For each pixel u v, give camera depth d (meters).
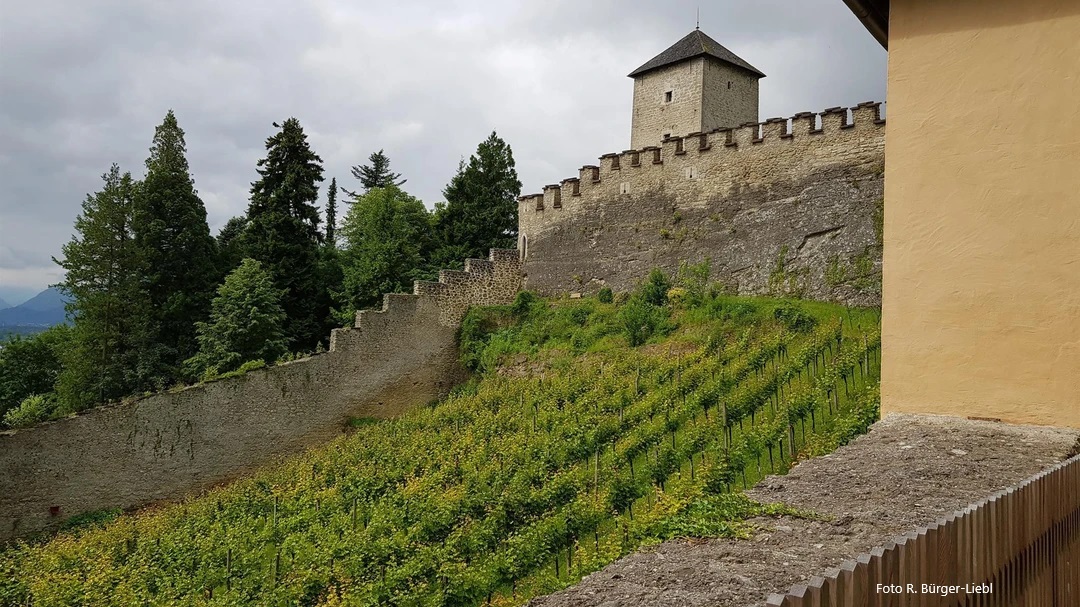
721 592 4.88
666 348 27.50
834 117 27.58
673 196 32.03
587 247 34.59
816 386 19.95
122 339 37.50
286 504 23.47
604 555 13.32
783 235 28.25
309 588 16.36
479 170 49.84
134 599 18.12
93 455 26.88
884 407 10.04
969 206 9.58
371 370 32.84
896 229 10.07
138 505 27.44
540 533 15.87
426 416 29.75
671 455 18.12
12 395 42.28
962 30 9.73
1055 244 9.02
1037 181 9.17
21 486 25.61
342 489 23.61
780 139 29.00
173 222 40.91
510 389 28.95
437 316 34.72
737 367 22.50
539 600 5.20
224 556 19.73
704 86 40.16
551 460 20.56
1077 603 6.62
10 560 22.75
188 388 28.88
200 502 26.36
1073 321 8.86
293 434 30.81
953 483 7.15
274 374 30.66
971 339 9.47
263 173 43.50
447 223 49.69
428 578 15.57
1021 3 9.38
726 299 28.39
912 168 9.98
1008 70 9.41
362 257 43.62
